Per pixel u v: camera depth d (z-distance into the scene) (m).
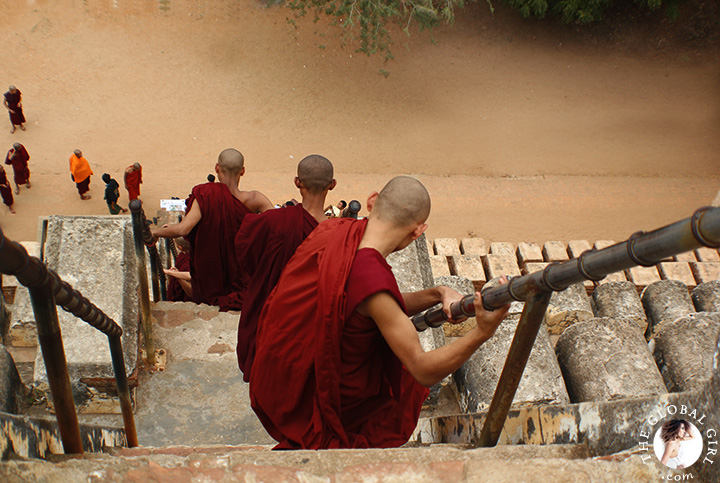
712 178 23.89
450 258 13.35
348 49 26.98
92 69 24.62
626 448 3.02
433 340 6.82
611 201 22.66
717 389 2.60
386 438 3.90
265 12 27.69
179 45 26.06
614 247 1.98
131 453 4.24
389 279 3.02
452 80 26.81
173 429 6.15
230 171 7.97
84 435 3.96
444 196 22.12
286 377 3.62
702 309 8.21
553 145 24.62
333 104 24.92
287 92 25.08
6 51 24.58
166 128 23.11
